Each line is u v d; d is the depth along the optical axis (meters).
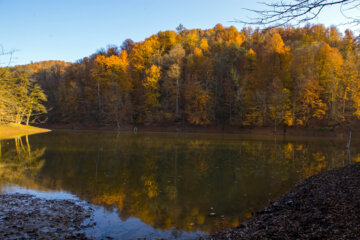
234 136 46.75
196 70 67.44
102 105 70.19
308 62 54.94
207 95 59.53
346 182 9.80
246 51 69.38
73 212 9.15
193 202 10.65
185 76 68.00
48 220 8.23
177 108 62.91
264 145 31.92
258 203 10.41
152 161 20.42
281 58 60.03
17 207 9.35
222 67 66.94
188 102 63.12
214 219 8.74
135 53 76.31
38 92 57.12
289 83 57.56
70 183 13.57
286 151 26.41
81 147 28.39
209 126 60.44
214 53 74.31
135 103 71.31
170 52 73.06
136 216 9.01
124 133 53.22
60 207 9.62
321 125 50.03
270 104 53.06
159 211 9.55
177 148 28.50
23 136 42.09
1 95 27.17
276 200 10.31
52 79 85.06
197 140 38.25
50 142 33.25
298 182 13.43
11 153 23.52
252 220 8.23
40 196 11.07
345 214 6.48
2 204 9.63
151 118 63.66
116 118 65.25
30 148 27.11
